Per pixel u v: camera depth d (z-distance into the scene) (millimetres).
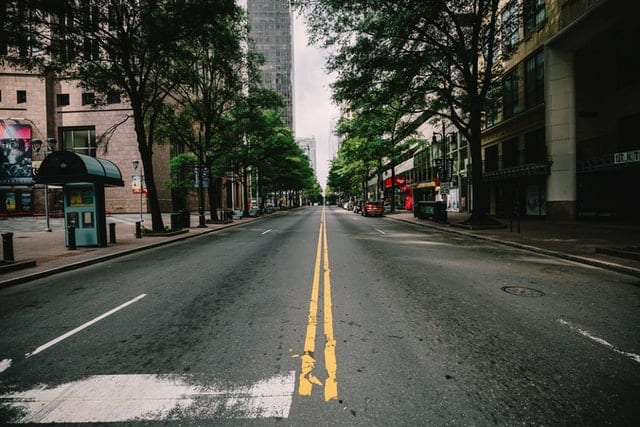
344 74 17594
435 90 18109
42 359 3637
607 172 19469
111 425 2535
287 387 3016
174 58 17266
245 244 13586
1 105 38844
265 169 41375
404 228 20656
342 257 9945
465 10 17406
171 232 16656
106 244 12648
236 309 5238
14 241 14500
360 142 36156
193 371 3320
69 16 13172
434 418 2572
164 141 24266
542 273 7629
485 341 3963
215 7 14328
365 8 15758
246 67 25891
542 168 20766
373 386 3018
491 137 28500
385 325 4480
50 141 22609
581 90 20219
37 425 2549
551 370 3281
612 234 13547
